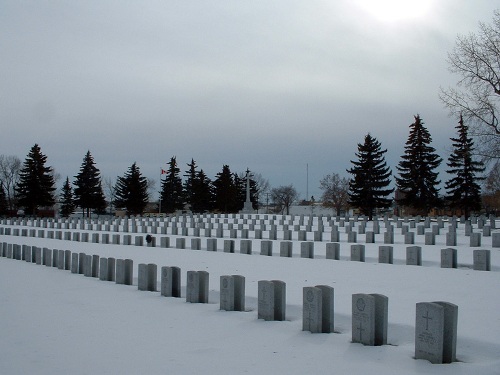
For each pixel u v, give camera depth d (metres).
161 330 10.89
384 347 9.27
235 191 89.19
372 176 63.44
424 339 8.54
